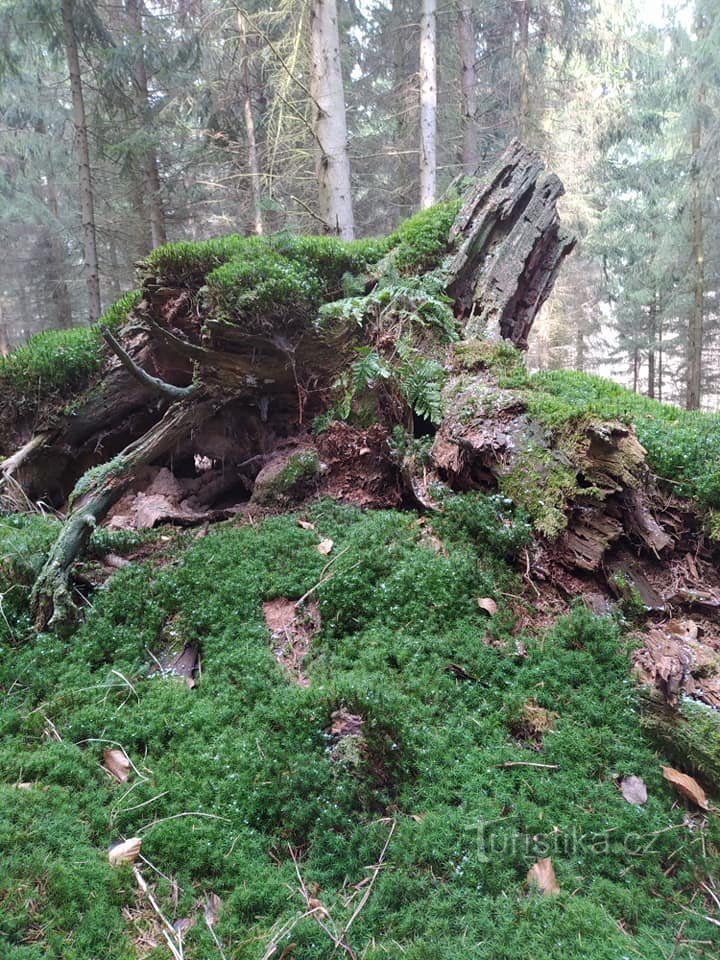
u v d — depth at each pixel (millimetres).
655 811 2680
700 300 17594
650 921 2326
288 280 5047
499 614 3543
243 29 13398
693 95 16281
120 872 2346
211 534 4742
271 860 2543
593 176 21234
